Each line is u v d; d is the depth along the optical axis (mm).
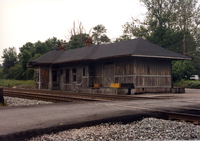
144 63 19062
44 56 29375
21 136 5367
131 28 39281
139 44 20109
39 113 8188
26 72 52969
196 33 44938
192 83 32281
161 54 19047
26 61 54406
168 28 35469
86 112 8406
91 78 23016
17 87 32938
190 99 13805
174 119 7625
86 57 22531
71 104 11047
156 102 11945
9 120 6844
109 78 21188
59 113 8180
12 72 60594
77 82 24297
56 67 27984
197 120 7199
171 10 38094
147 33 37844
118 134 5824
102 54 21734
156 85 19688
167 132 6062
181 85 33688
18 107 9961
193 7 41438
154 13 35656
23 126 6016
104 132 5957
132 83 18562
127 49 19562
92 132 5914
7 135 5191
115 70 20391
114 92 18438
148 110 8898
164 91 20125
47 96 15820
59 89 27844
